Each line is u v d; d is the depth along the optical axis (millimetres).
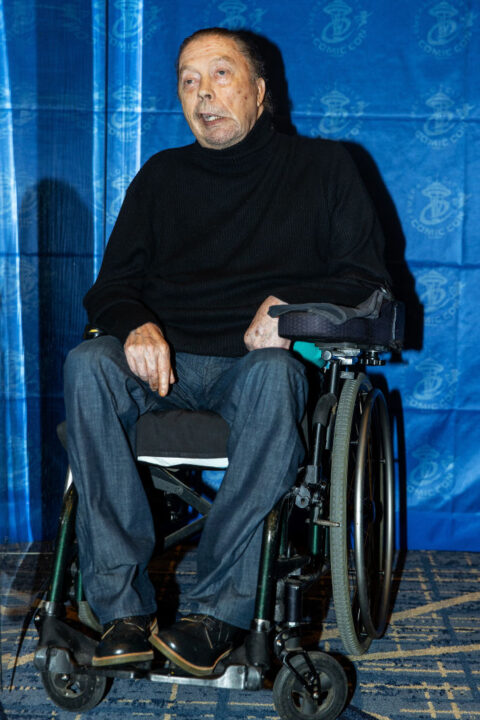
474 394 2490
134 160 2473
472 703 1610
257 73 1832
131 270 1809
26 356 2369
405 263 2459
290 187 1789
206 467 1610
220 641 1451
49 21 2268
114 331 1624
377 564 2045
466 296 2457
